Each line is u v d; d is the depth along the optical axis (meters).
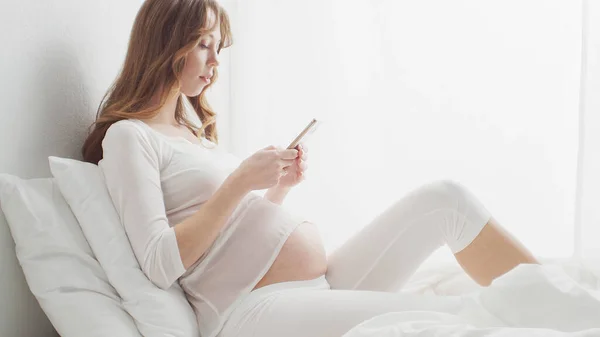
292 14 2.60
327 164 2.57
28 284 1.33
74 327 1.28
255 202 1.48
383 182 2.54
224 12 1.65
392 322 1.11
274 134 2.61
